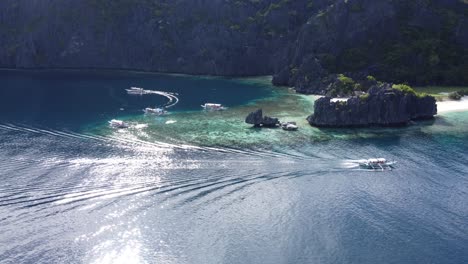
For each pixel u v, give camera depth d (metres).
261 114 170.12
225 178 121.50
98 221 100.00
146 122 173.00
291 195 113.31
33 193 110.69
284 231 98.38
